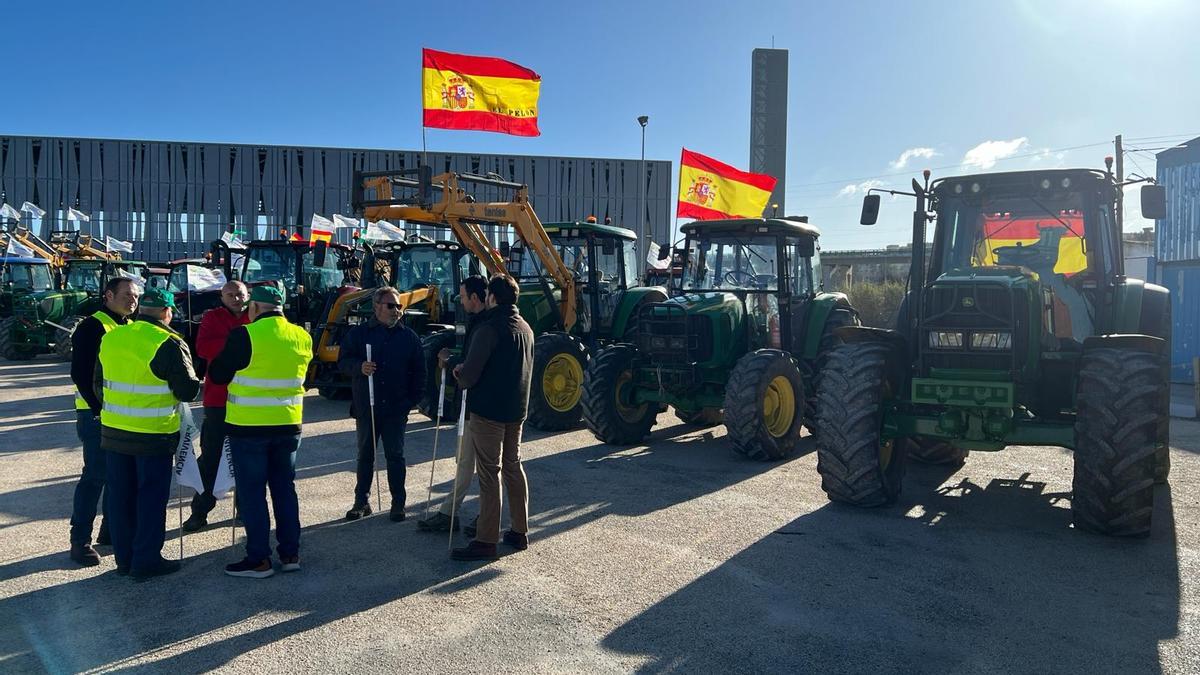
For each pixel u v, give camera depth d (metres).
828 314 8.87
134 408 4.40
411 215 9.38
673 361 8.11
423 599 4.20
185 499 6.21
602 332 10.34
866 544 5.07
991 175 6.09
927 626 3.87
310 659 3.53
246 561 4.54
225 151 46.12
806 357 8.62
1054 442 5.37
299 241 13.18
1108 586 4.36
